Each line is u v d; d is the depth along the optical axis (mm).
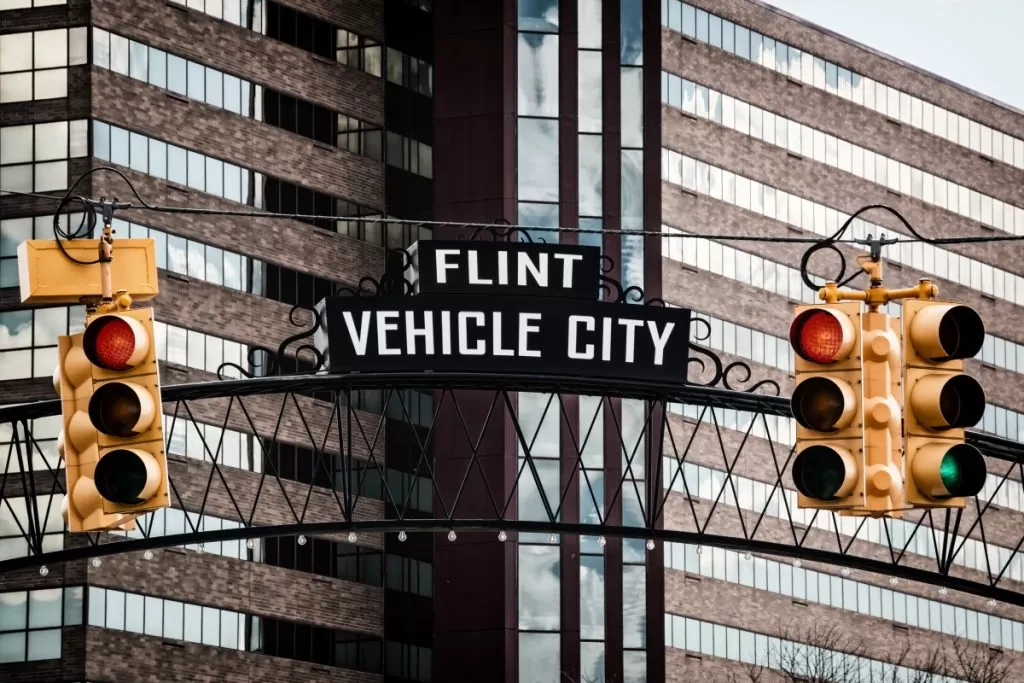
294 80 90688
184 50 86312
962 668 102500
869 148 105688
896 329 18391
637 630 90500
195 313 84125
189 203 85000
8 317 81125
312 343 88500
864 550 101312
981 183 111500
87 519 19078
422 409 92500
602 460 91500
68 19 83188
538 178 93312
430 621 90938
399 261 93062
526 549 90000
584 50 95000
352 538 39750
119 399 18953
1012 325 111625
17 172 82438
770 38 101688
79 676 77500
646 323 38875
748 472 96688
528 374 38688
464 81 94375
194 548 81938
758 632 95188
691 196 96125
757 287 98562
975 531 108062
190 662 80938
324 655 86188
